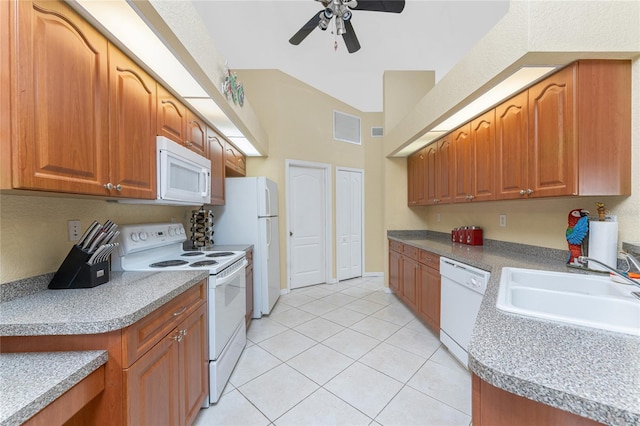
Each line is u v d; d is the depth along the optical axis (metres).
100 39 1.17
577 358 0.64
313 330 2.72
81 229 1.49
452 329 2.18
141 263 1.86
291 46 3.82
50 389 0.72
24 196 1.19
